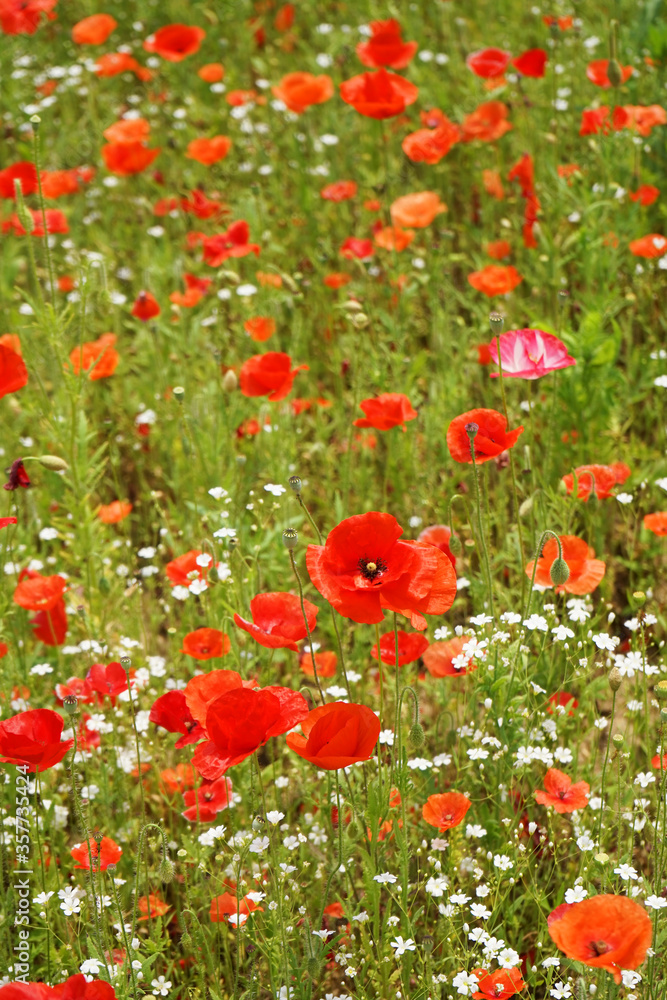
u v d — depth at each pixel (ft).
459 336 26.55
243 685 13.05
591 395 21.38
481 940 12.97
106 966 12.17
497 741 14.98
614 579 21.18
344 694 16.10
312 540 21.08
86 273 20.16
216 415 22.95
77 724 16.07
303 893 15.31
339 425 24.80
